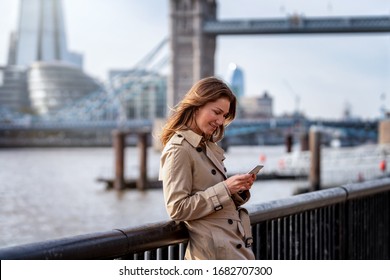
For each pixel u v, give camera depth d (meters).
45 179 68.38
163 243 4.14
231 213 4.14
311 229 6.23
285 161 57.97
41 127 190.25
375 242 8.20
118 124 179.50
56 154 154.12
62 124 188.38
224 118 4.33
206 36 196.50
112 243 3.74
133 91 197.88
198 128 4.19
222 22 193.00
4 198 46.34
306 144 73.81
